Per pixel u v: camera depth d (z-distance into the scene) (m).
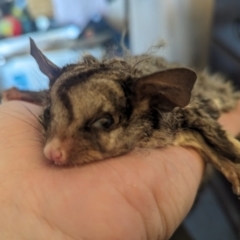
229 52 0.19
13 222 0.09
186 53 0.21
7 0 0.26
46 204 0.09
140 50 0.22
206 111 0.12
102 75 0.10
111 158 0.10
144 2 0.21
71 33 0.25
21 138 0.11
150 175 0.10
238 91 0.17
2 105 0.13
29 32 0.25
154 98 0.11
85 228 0.09
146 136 0.11
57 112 0.10
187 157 0.11
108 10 0.25
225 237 0.17
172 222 0.10
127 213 0.09
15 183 0.10
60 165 0.10
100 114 0.10
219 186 0.18
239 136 0.15
